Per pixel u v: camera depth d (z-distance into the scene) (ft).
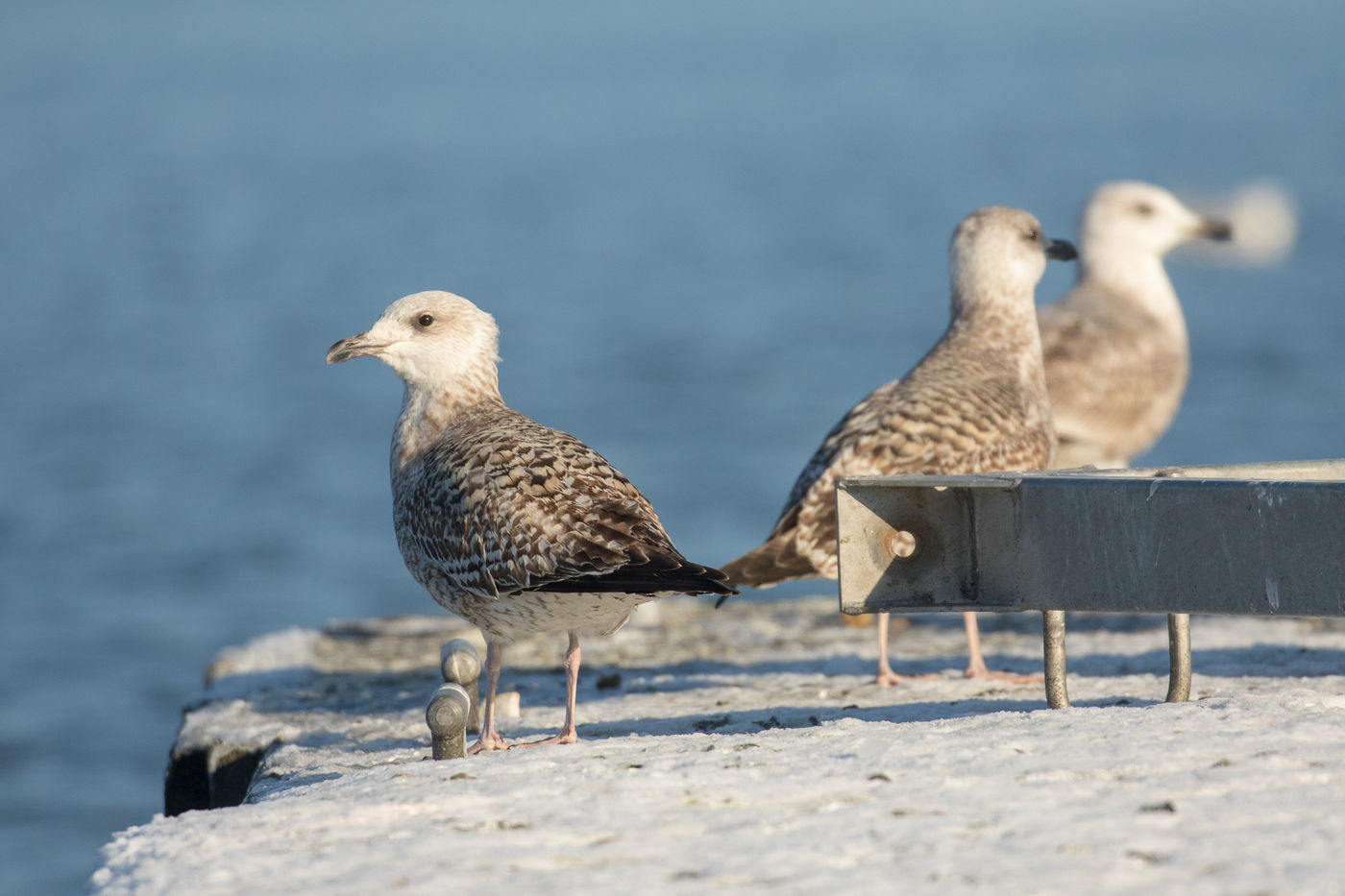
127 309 194.08
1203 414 114.11
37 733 60.18
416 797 15.33
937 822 13.55
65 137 627.05
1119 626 31.68
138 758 56.85
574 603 20.15
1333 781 14.34
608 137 580.30
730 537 89.81
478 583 20.54
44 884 43.73
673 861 12.88
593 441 116.98
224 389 143.54
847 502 19.03
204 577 85.61
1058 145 432.25
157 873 13.37
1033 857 12.52
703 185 360.07
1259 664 24.68
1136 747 15.72
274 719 25.16
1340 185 284.20
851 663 28.22
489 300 193.88
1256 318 157.79
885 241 240.53
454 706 18.83
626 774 15.80
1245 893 11.62
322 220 303.48
